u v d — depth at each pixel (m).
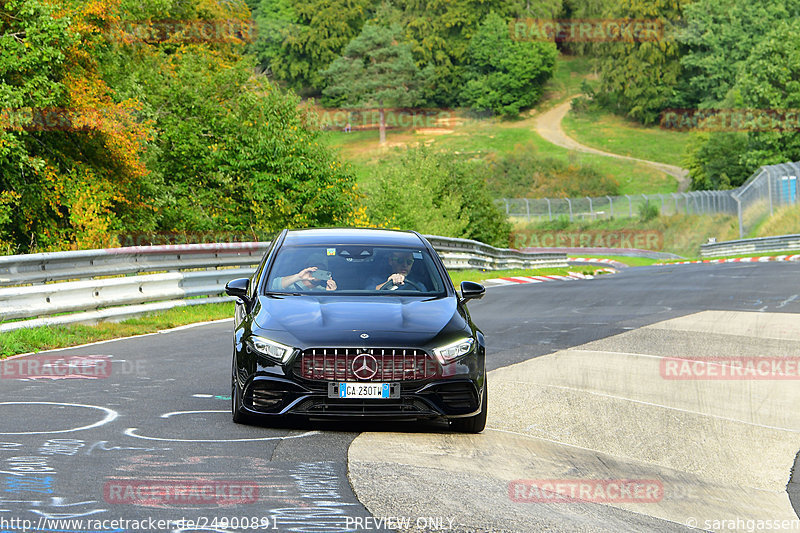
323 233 24.22
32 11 67.12
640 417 22.67
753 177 194.88
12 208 75.00
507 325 39.75
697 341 34.88
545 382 26.44
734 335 36.53
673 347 33.41
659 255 199.62
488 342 34.34
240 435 18.66
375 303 20.80
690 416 23.06
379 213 109.62
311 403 18.89
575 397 24.50
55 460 16.02
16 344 30.17
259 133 92.06
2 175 74.00
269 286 21.92
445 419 21.67
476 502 14.70
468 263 84.56
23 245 77.88
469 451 18.41
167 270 42.69
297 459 16.78
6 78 69.44
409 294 21.83
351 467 16.33
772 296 52.94
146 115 86.94
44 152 78.06
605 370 28.61
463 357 19.52
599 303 50.31
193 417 20.38
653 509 15.67
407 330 19.48
